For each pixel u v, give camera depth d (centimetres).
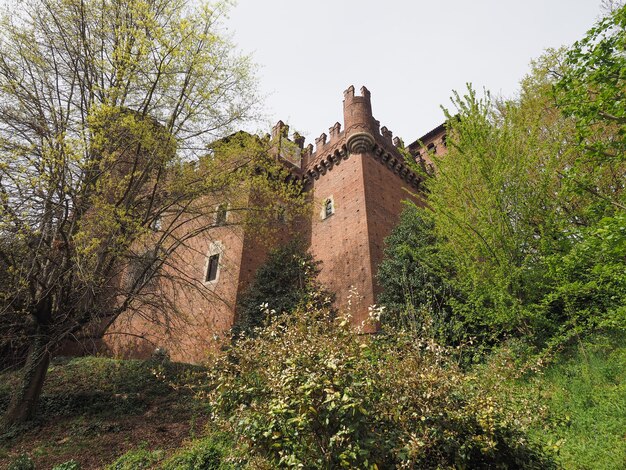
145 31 1005
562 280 874
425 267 1193
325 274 1862
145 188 1212
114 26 1084
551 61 1263
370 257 1683
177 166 1159
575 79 689
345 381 388
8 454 805
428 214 1211
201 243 2100
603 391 687
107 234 992
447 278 1114
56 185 880
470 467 412
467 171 1004
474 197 1009
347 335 463
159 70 980
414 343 494
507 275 941
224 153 1234
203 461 685
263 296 1455
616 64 620
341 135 2175
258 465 387
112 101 1016
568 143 1027
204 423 971
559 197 895
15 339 1037
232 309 1662
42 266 1033
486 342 1041
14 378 1222
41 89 1037
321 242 2009
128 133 1019
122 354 1830
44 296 984
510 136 1002
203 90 1072
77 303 1013
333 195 2084
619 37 621
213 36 1016
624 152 704
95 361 1422
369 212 1834
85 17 1076
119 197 1074
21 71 1015
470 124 1038
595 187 950
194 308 1862
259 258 1917
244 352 494
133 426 977
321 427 369
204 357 1452
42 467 764
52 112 994
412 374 439
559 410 661
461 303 1112
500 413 426
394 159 2170
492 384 485
